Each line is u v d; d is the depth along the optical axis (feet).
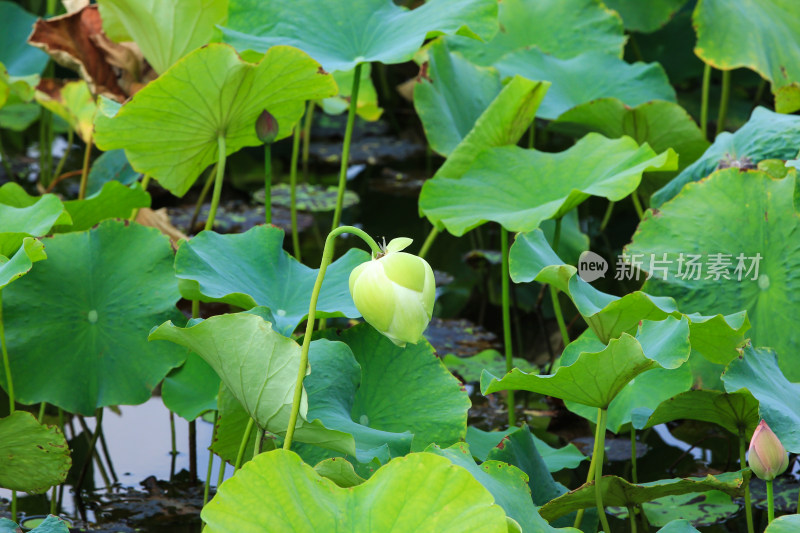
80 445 15.71
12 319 14.70
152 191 24.66
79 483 15.11
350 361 14.28
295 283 14.71
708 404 14.30
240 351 13.52
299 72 14.96
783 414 13.65
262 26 15.66
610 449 15.67
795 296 14.69
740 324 13.91
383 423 14.44
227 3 16.14
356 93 15.76
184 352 14.78
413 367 14.57
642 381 14.97
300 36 15.62
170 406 14.98
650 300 13.74
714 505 14.84
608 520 14.80
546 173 15.61
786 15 21.29
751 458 13.43
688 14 29.12
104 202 15.75
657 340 13.73
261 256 14.74
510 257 14.37
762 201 14.89
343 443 13.55
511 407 15.90
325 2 15.83
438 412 14.44
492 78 18.92
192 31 16.34
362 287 13.19
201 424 16.05
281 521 12.99
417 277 13.15
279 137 15.76
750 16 20.79
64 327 14.76
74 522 14.80
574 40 21.45
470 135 15.90
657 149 18.48
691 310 14.94
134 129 15.02
